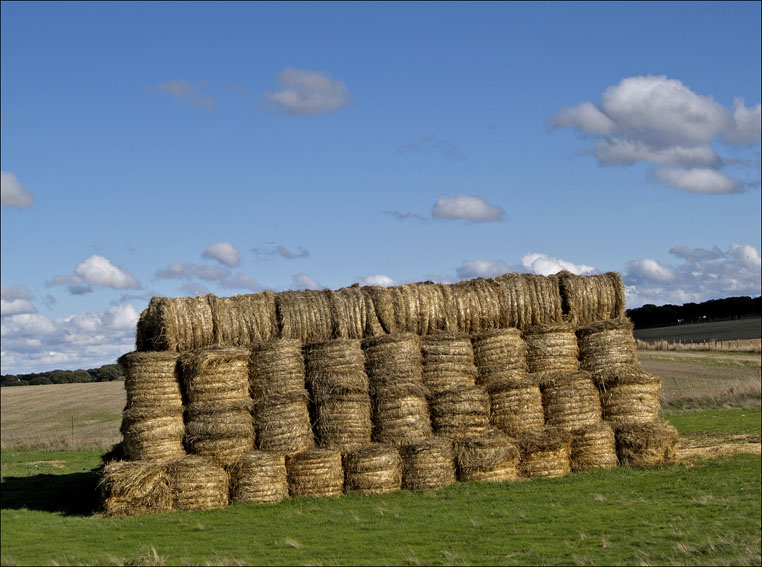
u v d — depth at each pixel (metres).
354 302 19.44
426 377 19.22
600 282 20.52
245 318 19.11
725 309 101.19
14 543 15.68
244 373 18.75
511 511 16.17
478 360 19.64
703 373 51.09
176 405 18.61
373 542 14.21
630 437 19.69
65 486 22.77
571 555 12.80
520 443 19.14
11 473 25.80
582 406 19.69
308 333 19.23
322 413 18.72
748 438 25.36
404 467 18.61
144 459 18.17
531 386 19.42
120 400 56.81
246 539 14.94
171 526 16.47
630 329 20.38
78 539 15.80
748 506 15.75
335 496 18.30
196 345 18.97
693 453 22.47
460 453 18.77
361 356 19.02
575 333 20.30
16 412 53.16
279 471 18.23
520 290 20.09
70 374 91.50
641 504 16.39
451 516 15.93
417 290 19.64
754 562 11.73
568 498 17.11
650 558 12.44
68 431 40.66
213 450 18.12
